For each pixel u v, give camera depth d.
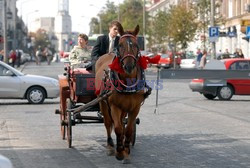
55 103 26.70
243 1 63.88
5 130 17.47
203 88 27.94
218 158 12.60
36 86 26.38
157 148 13.99
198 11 62.97
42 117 20.89
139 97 11.90
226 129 17.44
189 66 61.34
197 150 13.67
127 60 11.45
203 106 24.98
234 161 12.23
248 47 61.25
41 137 15.97
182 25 63.44
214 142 14.88
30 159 12.67
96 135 16.20
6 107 24.98
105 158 12.79
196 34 65.44
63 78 15.41
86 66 14.55
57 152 13.58
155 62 11.98
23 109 23.98
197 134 16.36
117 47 11.73
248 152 13.36
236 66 28.05
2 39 62.94
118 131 11.95
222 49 71.94
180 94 31.64
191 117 20.72
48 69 68.94
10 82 26.09
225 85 28.06
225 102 27.11
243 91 28.14
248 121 19.50
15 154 13.30
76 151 13.71
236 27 64.88
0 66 26.28
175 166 11.75
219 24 62.91
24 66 80.12
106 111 12.82
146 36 81.69
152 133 16.61
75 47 15.73
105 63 12.56
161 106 24.89
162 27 76.69
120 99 11.77
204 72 22.78
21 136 16.19
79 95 13.56
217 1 71.19
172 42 68.69
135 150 13.73
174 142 14.91
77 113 13.67
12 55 68.06
